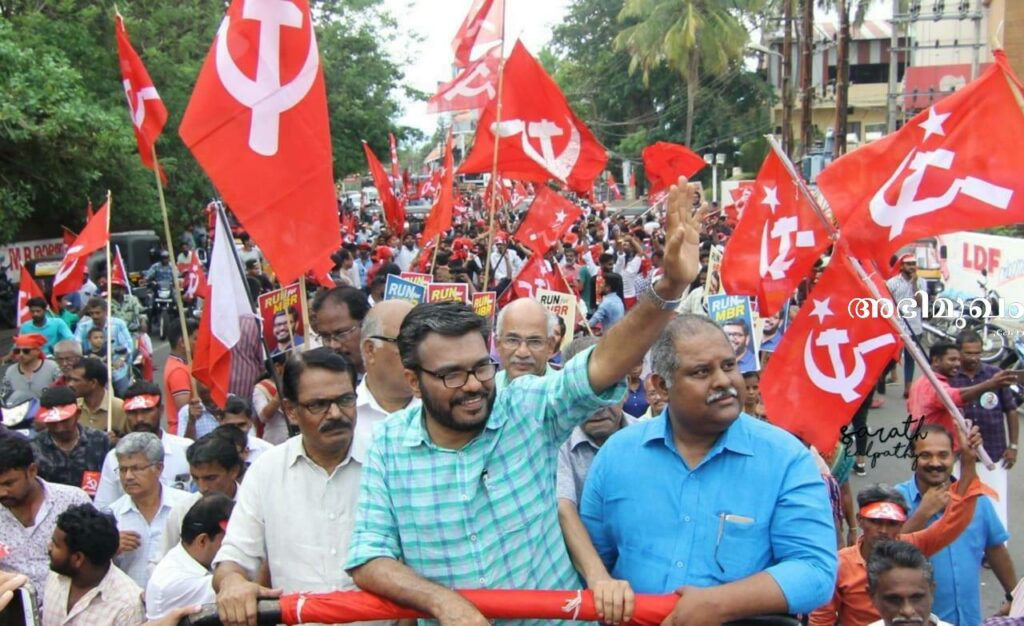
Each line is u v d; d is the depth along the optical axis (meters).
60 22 22.20
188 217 28.58
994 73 5.48
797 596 2.95
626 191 60.88
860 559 4.83
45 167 19.83
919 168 5.61
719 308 7.48
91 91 23.31
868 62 61.09
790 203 6.45
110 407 7.41
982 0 32.75
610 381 3.02
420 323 3.02
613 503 3.34
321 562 3.76
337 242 5.73
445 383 2.97
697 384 3.13
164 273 21.53
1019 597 3.57
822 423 5.71
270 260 5.59
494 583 3.05
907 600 3.89
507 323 5.24
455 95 11.05
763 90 57.38
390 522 3.12
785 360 5.81
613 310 12.17
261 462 3.89
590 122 63.66
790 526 3.10
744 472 3.17
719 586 2.96
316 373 3.74
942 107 5.57
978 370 7.88
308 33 5.65
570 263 19.00
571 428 3.19
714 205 40.75
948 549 4.97
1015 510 9.16
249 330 6.62
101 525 4.41
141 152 6.89
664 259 2.86
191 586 4.29
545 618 2.98
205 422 7.32
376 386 4.78
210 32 29.67
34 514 5.17
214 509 4.40
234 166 5.57
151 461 5.37
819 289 5.75
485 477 3.07
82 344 11.44
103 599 4.49
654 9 50.69
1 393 9.91
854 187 5.77
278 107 5.61
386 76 37.88
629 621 2.98
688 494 3.21
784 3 36.06
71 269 10.90
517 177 10.16
